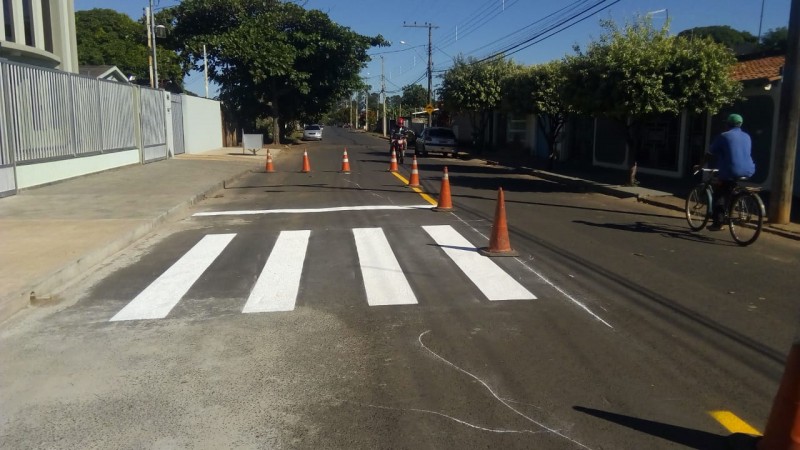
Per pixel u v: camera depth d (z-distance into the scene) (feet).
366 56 148.15
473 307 21.07
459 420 13.42
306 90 137.18
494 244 29.12
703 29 128.36
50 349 17.51
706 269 26.78
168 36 137.90
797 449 11.23
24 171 46.55
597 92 53.83
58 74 51.80
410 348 17.44
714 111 51.08
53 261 25.22
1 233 31.07
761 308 21.26
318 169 79.30
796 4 35.88
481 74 110.01
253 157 97.60
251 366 16.25
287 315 20.27
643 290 23.25
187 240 32.45
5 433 12.94
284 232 34.40
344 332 18.71
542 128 80.12
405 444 12.47
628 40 52.85
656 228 37.27
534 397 14.49
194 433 12.91
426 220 38.27
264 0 138.21
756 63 60.59
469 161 102.37
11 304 20.40
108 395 14.65
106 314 20.49
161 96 82.17
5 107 43.01
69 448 12.35
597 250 30.37
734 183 32.86
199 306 21.27
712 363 16.49
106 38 154.40
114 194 46.26
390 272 25.59
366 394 14.66
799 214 41.73
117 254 29.12
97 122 60.39
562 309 20.89
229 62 132.67
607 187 56.70
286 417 13.57
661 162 70.49
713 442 12.57
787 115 36.58
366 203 45.93
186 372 15.90
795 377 11.32
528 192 56.18
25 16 63.77
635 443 12.51
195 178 59.52
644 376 15.65
